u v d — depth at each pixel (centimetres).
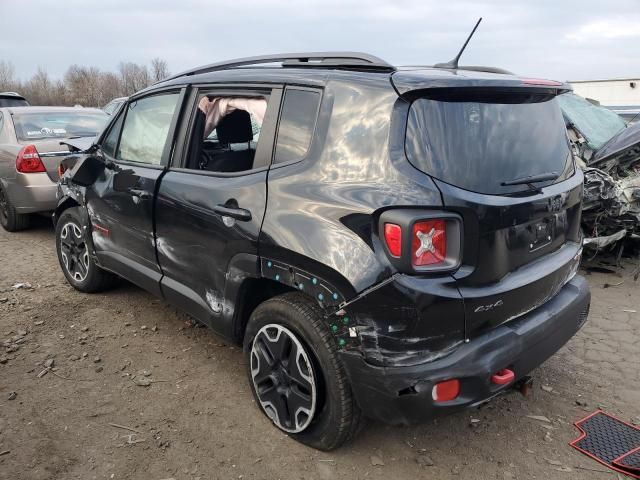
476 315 235
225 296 301
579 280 316
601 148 618
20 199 653
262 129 289
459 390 232
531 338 255
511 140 260
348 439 266
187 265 330
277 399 285
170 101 361
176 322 424
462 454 280
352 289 231
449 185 228
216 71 341
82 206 441
